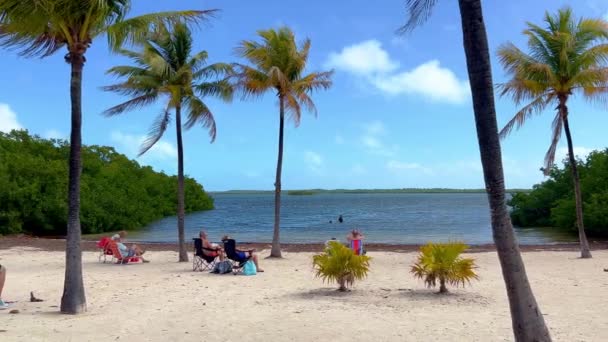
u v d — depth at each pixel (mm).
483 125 5484
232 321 8922
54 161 45250
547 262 17875
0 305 10289
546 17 19062
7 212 40656
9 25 9008
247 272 15375
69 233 9820
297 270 16391
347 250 12086
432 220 57219
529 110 19656
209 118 19797
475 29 5492
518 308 5430
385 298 10977
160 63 17828
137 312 9797
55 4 8820
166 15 9961
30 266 17844
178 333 8086
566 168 41594
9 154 43938
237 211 93250
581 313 9219
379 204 124625
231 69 19062
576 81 18547
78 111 9766
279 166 20938
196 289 12664
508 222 5492
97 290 12594
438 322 8594
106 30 10062
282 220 62656
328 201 160875
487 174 5516
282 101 20719
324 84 20844
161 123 19000
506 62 19094
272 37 20250
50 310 10117
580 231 19406
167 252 23406
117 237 19109
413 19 6879
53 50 10398
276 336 7844
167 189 73688
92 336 7887
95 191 47375
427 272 11617
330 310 9758
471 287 12297
